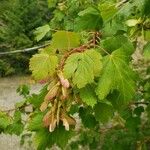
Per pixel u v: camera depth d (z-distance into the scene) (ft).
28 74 16.34
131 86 1.89
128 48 2.15
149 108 3.58
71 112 2.21
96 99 1.81
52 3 7.31
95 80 1.87
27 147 8.29
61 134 1.84
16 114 3.93
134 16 2.58
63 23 5.96
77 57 1.81
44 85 1.91
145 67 6.23
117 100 1.91
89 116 2.44
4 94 14.39
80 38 1.95
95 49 2.00
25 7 16.80
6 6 18.06
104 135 5.97
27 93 4.68
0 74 16.39
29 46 16.29
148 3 2.25
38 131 1.87
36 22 16.71
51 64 1.82
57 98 1.74
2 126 3.84
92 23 2.24
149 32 2.46
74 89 1.80
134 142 5.42
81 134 6.06
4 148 10.12
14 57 16.34
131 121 4.04
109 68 1.88
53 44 1.89
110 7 2.25
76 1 5.73
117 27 2.23
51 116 1.73
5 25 17.69
